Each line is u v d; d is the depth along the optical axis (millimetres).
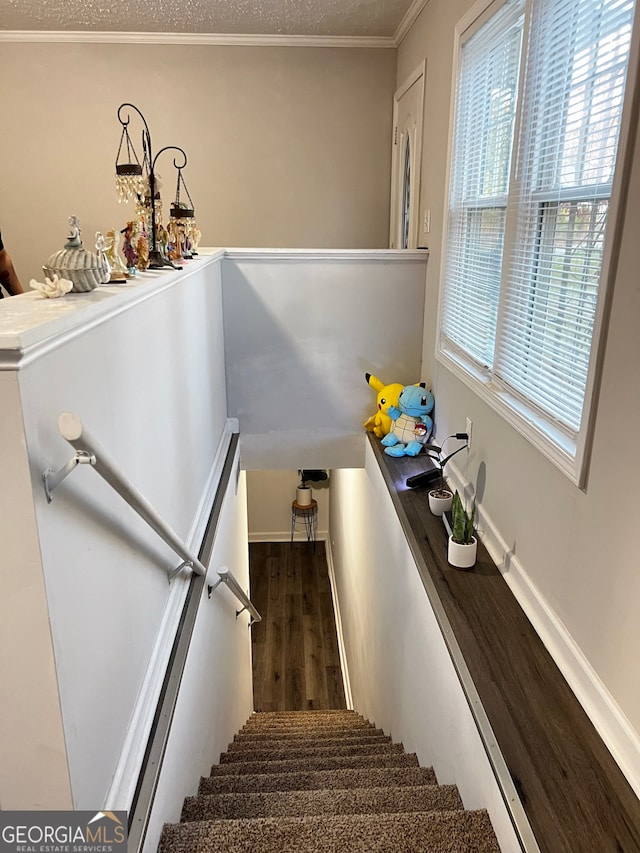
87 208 4285
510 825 1354
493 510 2309
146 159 2213
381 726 3270
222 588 2756
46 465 983
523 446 1991
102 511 1253
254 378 3561
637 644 1343
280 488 6547
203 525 2477
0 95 4070
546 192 1842
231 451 3355
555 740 1482
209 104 4160
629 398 1340
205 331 2760
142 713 1490
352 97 4191
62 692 1041
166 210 4344
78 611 1121
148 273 1866
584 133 1594
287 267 3381
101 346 1280
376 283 3436
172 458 2010
